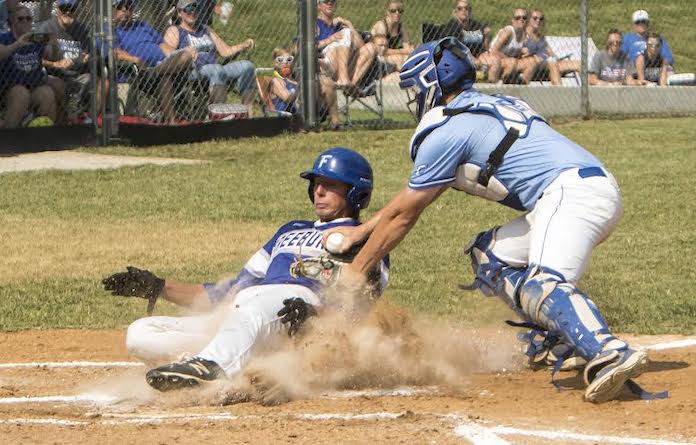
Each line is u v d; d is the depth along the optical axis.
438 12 70.69
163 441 12.54
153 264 27.58
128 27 45.09
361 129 49.19
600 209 14.95
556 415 13.87
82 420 13.84
